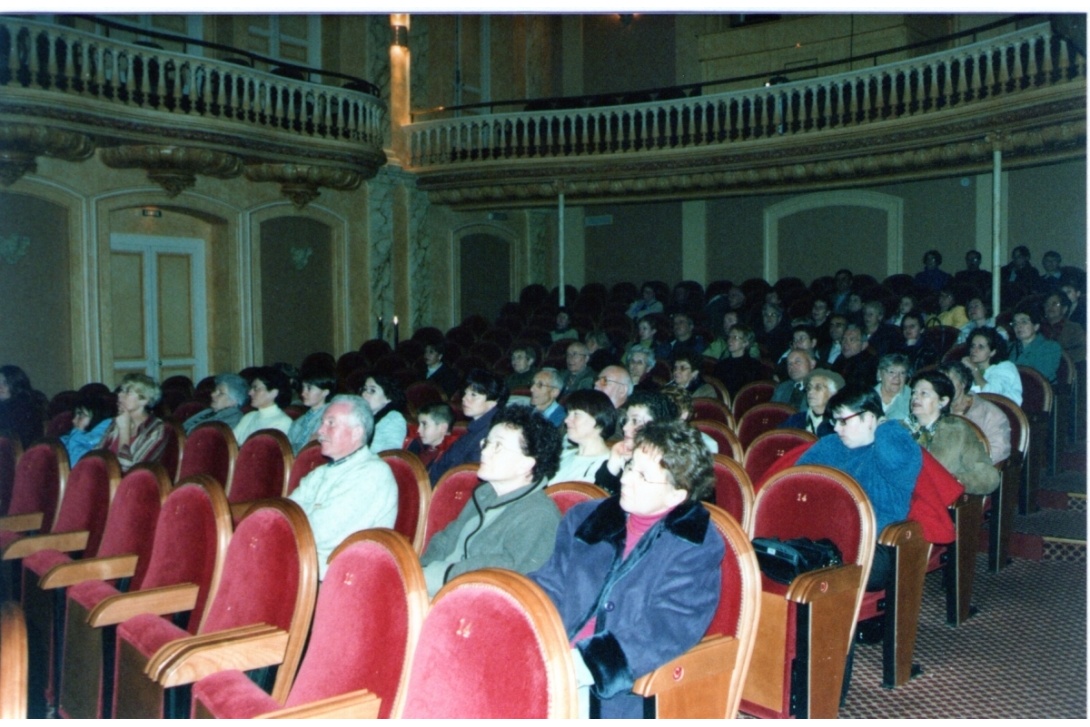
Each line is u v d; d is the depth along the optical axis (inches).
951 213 469.1
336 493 126.4
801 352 212.5
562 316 422.3
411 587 82.2
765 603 114.7
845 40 514.3
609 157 467.8
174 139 375.6
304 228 466.6
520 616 71.1
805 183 426.3
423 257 521.7
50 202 366.0
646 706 84.6
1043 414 208.7
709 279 552.1
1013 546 192.4
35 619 131.8
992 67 356.8
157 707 92.0
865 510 116.5
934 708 125.8
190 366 436.5
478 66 579.5
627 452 121.6
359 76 497.7
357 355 406.3
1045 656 143.7
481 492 110.6
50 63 335.3
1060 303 282.0
